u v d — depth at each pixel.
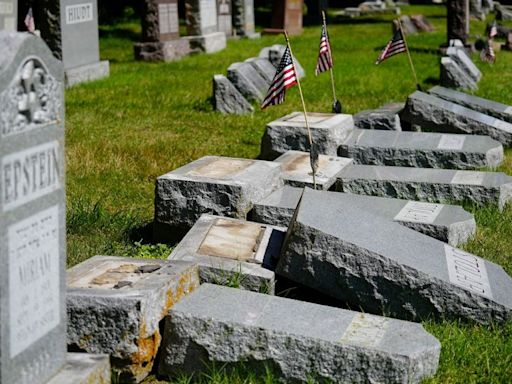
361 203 5.40
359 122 8.12
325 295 4.39
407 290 4.18
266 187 5.41
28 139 3.01
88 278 3.89
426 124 8.03
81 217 5.59
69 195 6.30
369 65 14.16
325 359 3.56
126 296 3.63
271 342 3.61
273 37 19.44
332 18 24.75
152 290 3.71
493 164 6.89
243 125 9.05
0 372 2.93
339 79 12.39
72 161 7.20
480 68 13.53
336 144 6.86
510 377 3.71
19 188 2.98
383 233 4.44
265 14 24.88
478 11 23.41
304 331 3.63
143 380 3.69
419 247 4.44
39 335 3.13
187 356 3.68
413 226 5.06
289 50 5.62
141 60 14.72
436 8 27.89
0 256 2.90
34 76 3.00
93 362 3.34
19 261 3.00
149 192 6.54
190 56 15.48
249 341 3.62
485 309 4.14
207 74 12.88
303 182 5.76
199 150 7.87
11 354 2.98
